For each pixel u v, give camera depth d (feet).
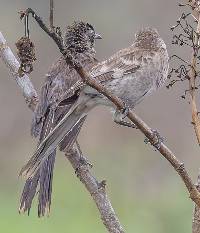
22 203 29.19
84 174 27.07
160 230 55.42
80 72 22.07
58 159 67.87
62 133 26.58
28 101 32.01
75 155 29.60
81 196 61.93
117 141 69.77
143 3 81.51
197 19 23.54
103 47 80.74
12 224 56.65
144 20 81.00
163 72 29.17
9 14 83.30
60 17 84.64
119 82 28.02
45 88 33.71
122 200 61.16
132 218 57.47
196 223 23.80
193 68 23.36
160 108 72.69
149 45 29.01
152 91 29.01
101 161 67.87
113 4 83.15
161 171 65.21
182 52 65.31
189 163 67.87
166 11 80.07
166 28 78.74
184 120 71.87
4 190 66.44
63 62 34.76
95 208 59.52
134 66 28.27
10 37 82.12
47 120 31.83
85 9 84.02
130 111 23.38
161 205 57.72
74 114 27.30
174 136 71.31
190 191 23.08
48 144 25.26
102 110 71.67
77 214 58.70
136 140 69.72
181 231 54.95
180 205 56.75
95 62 34.73
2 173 69.36
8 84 77.25
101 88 22.84
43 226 56.49
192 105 23.38
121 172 65.82
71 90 27.20
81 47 35.01
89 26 35.88
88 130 70.79
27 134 74.38
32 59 21.80
